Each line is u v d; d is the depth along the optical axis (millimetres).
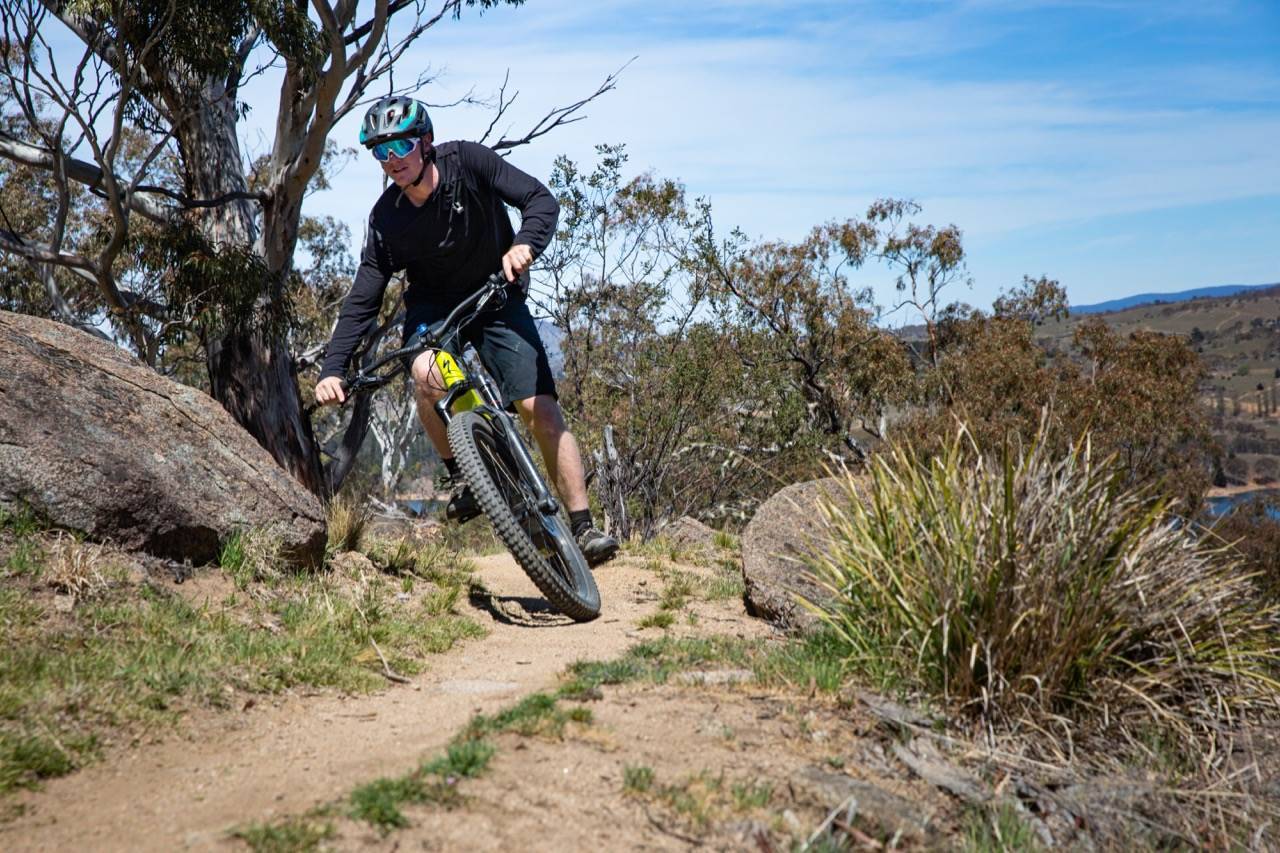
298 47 14375
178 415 5367
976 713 3662
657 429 18125
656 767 2861
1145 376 24625
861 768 3143
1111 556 4016
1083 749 3586
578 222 18891
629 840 2455
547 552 5066
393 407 33562
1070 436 4492
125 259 18641
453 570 6625
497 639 5086
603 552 5160
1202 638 4016
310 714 3572
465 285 4906
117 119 14008
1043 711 3615
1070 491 4113
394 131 4441
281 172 16078
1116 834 3143
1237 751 3711
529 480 4828
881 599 4043
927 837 2820
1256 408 149125
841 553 4312
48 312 23750
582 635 5129
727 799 2723
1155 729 3725
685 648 4367
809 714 3449
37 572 4168
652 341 18516
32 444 4574
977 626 3764
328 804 2490
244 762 3014
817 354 27922
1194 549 4250
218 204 16328
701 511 19859
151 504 4785
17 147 15094
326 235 27938
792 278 27750
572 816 2523
